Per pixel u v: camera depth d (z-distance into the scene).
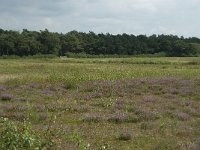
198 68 64.31
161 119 18.31
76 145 11.70
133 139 14.43
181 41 177.50
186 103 23.16
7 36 151.50
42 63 84.00
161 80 35.94
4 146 9.57
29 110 19.34
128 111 20.27
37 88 30.09
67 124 16.67
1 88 28.77
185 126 16.50
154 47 179.25
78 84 31.80
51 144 10.89
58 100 23.67
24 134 10.05
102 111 20.02
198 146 12.68
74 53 163.38
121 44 176.50
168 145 13.16
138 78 37.59
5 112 18.83
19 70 54.34
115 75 39.25
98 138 14.31
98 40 177.38
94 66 68.56
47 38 163.75
